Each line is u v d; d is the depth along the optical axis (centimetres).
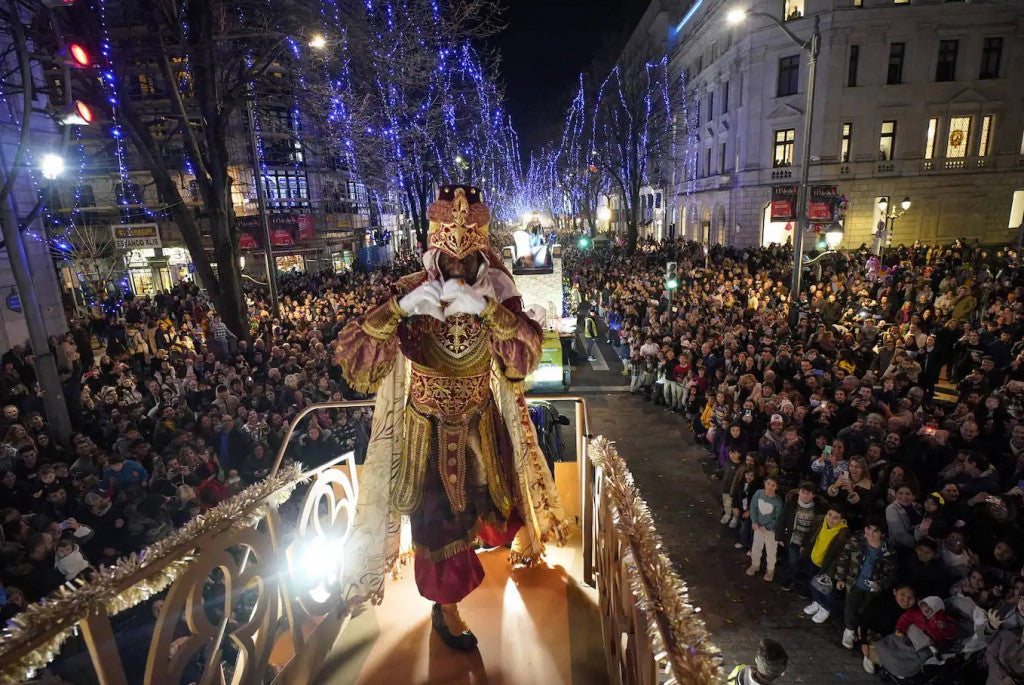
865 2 3088
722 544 878
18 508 675
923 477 792
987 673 553
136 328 2009
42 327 884
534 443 289
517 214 7556
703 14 4034
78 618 148
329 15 1123
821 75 3197
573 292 2447
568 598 289
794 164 3381
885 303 1678
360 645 265
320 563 274
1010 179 3294
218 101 1305
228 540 199
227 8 1234
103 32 1045
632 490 213
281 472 242
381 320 219
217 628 194
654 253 3812
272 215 2959
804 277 2130
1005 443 813
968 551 620
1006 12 3064
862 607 634
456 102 2453
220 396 1005
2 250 1489
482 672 247
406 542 316
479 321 241
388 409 248
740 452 909
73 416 1044
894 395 981
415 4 1228
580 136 5319
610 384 1700
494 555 323
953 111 3222
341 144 1509
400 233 6044
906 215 3328
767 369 1102
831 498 755
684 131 4481
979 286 1593
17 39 724
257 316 1888
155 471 750
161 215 2692
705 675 133
